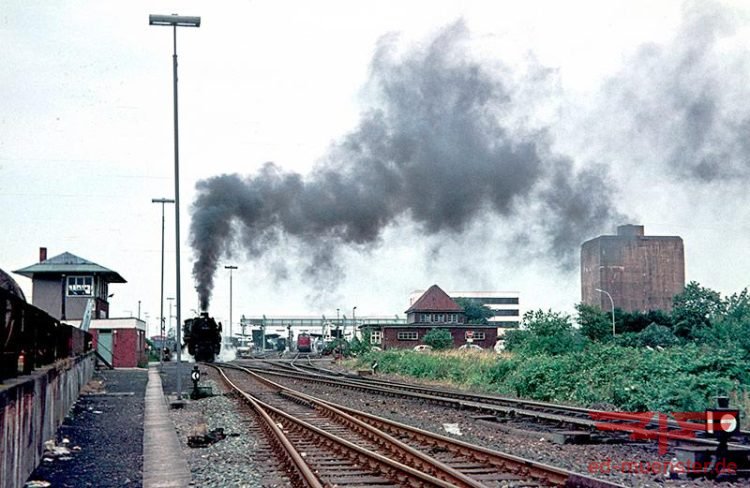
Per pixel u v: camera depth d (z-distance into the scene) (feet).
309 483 35.73
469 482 34.37
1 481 28.48
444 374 139.13
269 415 71.92
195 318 215.72
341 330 384.68
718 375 69.56
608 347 97.14
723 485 37.37
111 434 59.16
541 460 44.50
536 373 95.25
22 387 34.04
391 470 39.06
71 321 180.45
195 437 54.65
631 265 261.65
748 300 125.29
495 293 520.01
